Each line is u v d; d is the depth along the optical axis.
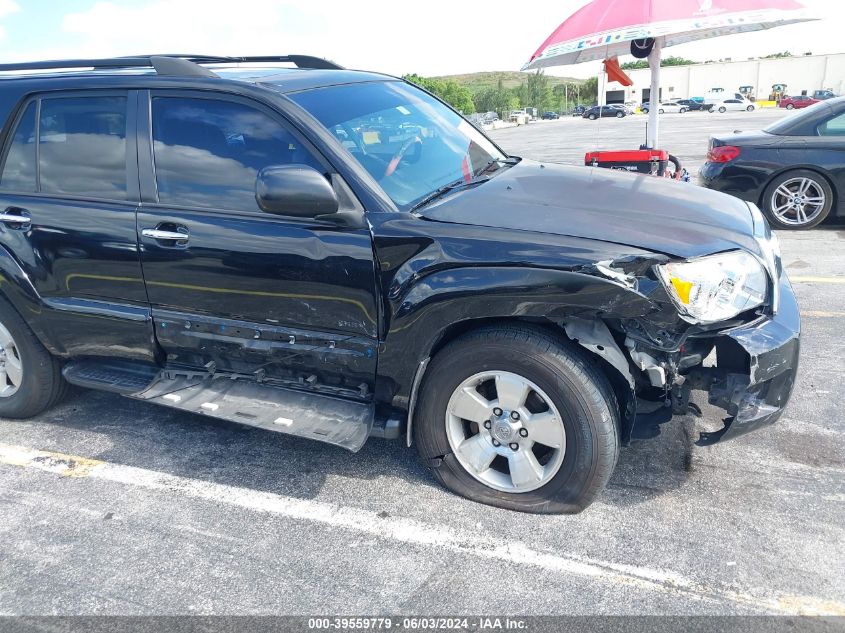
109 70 3.57
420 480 3.17
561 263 2.50
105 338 3.48
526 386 2.71
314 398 3.15
